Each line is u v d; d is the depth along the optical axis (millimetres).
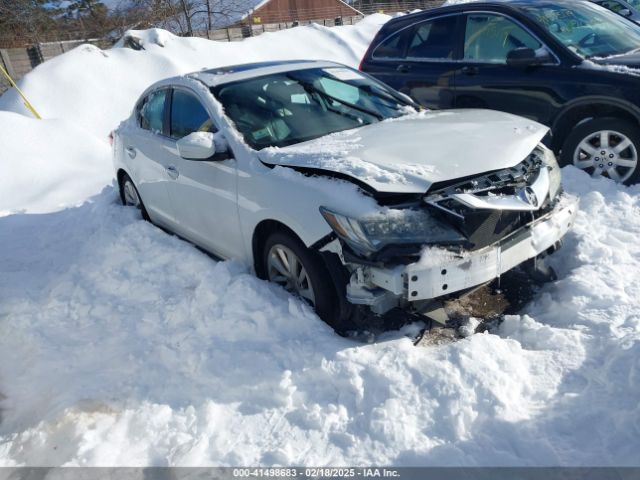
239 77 4141
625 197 4590
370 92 4309
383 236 2680
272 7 41688
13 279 4445
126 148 5102
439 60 6180
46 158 8289
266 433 2502
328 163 2996
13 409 2943
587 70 4973
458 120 3646
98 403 2824
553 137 5293
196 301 3432
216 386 2822
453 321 3254
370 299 2807
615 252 3820
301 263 3141
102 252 4406
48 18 32500
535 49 5402
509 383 2596
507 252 2887
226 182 3545
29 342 3502
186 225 4277
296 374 2793
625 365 2588
